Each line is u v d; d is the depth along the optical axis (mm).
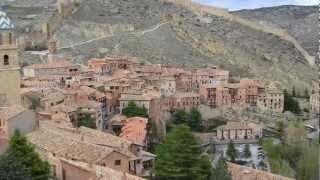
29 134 125438
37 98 198250
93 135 139000
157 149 140250
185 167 119812
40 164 99438
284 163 195375
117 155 112125
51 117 162875
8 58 144625
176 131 123250
